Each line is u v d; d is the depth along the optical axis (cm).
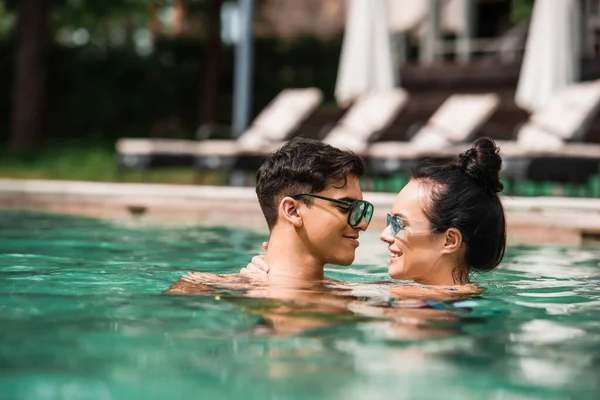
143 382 153
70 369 161
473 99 994
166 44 2139
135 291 260
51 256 375
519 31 1384
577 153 796
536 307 245
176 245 443
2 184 944
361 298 246
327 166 270
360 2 1188
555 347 188
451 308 236
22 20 1852
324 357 172
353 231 275
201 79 2128
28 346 181
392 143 1088
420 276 277
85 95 2073
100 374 158
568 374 163
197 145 1020
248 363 167
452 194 272
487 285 295
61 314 219
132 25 2450
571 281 313
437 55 1378
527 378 159
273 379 155
